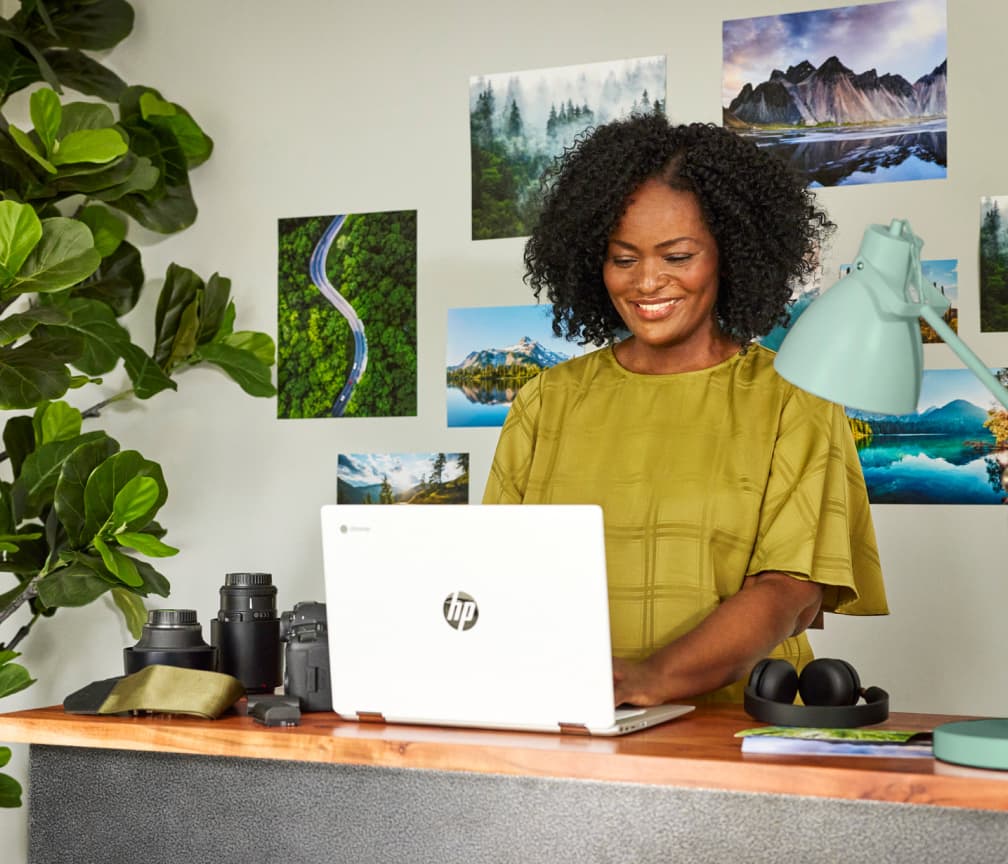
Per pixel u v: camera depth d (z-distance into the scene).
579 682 1.58
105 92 3.56
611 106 3.32
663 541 2.09
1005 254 3.03
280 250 3.61
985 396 3.03
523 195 3.39
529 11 3.40
